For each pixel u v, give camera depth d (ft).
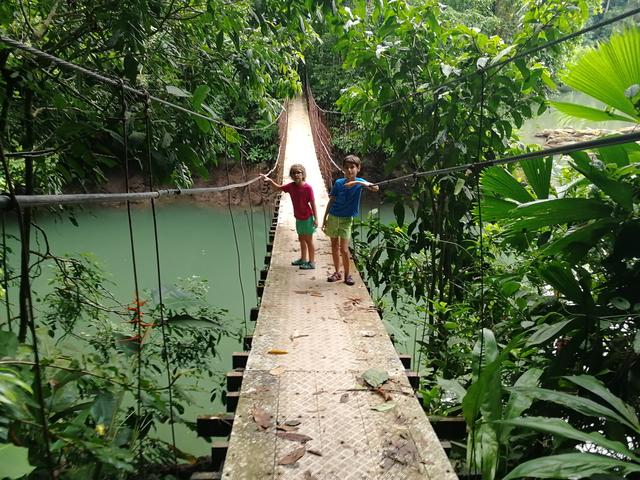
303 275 11.06
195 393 14.25
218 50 10.68
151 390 4.48
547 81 10.97
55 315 9.94
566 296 6.45
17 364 3.38
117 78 4.71
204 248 30.81
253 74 11.63
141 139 6.92
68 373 4.00
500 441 4.44
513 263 10.39
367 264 13.23
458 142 11.25
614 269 6.44
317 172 24.35
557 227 8.56
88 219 32.22
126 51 7.89
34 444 3.44
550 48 10.93
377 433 5.16
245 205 37.86
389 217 36.58
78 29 8.45
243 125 37.40
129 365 4.92
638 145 7.08
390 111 12.65
